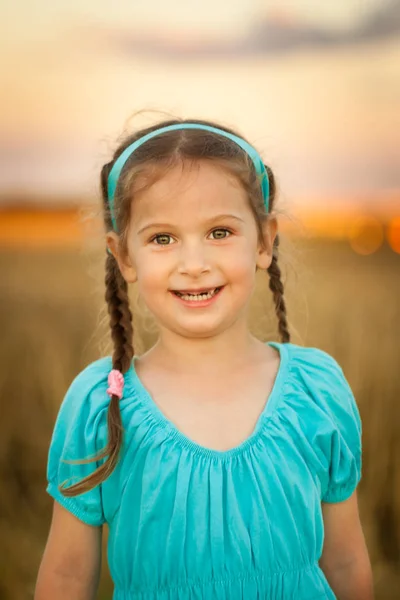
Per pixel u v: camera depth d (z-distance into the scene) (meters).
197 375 1.82
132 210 1.80
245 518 1.71
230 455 1.73
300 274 2.93
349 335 4.48
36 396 4.31
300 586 1.74
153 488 1.72
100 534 1.89
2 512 3.60
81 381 1.89
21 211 7.08
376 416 3.85
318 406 1.84
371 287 5.55
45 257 7.00
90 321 5.07
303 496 1.75
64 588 1.83
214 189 1.74
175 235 1.75
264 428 1.77
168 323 1.78
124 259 1.90
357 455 1.91
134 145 1.88
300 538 1.75
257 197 1.85
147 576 1.73
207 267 1.71
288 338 2.18
